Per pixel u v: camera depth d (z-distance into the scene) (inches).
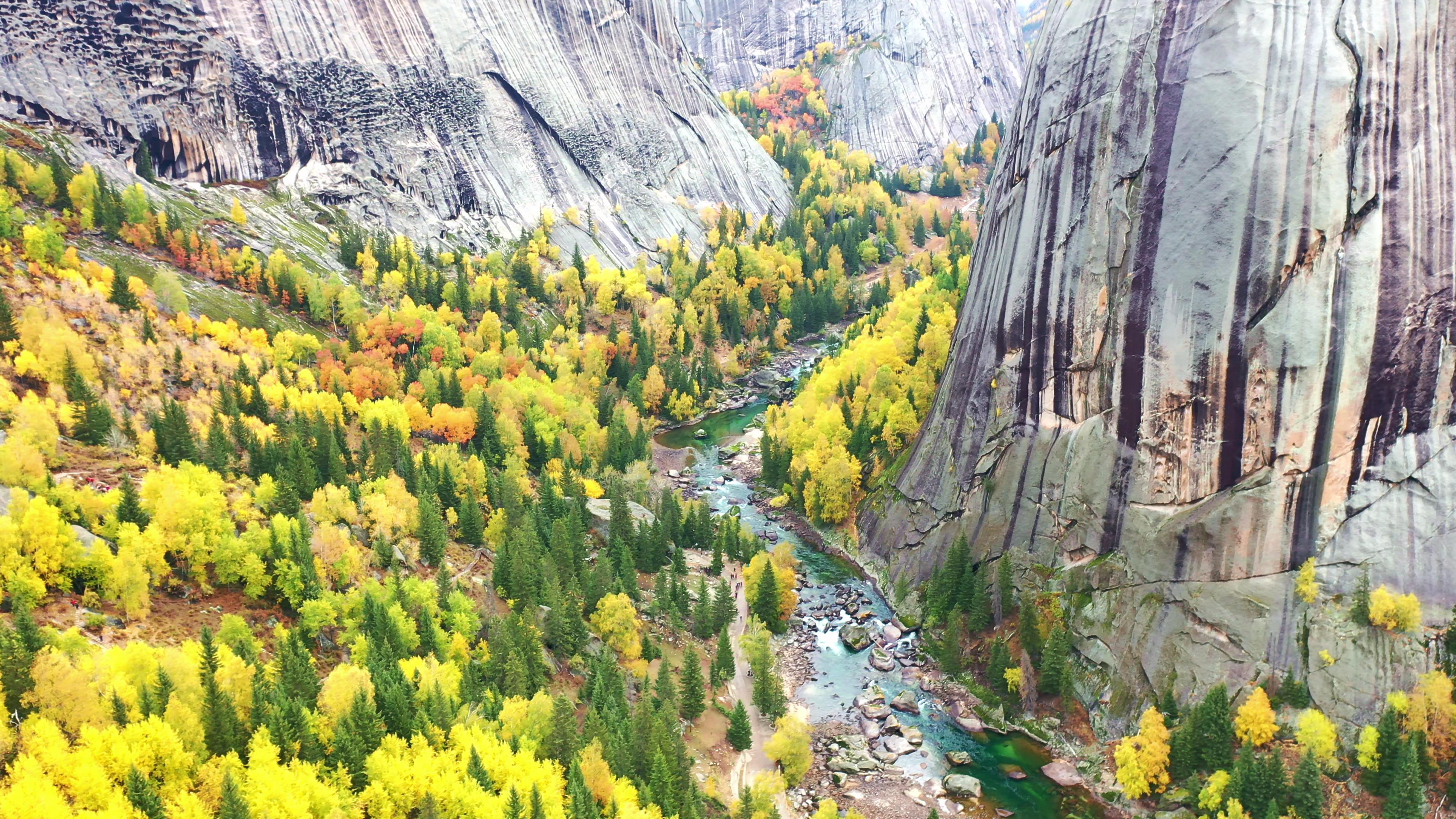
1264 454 3863.2
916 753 3954.2
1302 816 3228.3
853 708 4252.0
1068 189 4525.1
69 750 2738.7
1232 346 3919.8
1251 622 3759.8
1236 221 3937.0
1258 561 3821.4
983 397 4950.8
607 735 3486.7
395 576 4065.0
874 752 3956.7
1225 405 3937.0
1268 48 3971.5
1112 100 4370.1
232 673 3184.1
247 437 4938.5
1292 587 3750.0
